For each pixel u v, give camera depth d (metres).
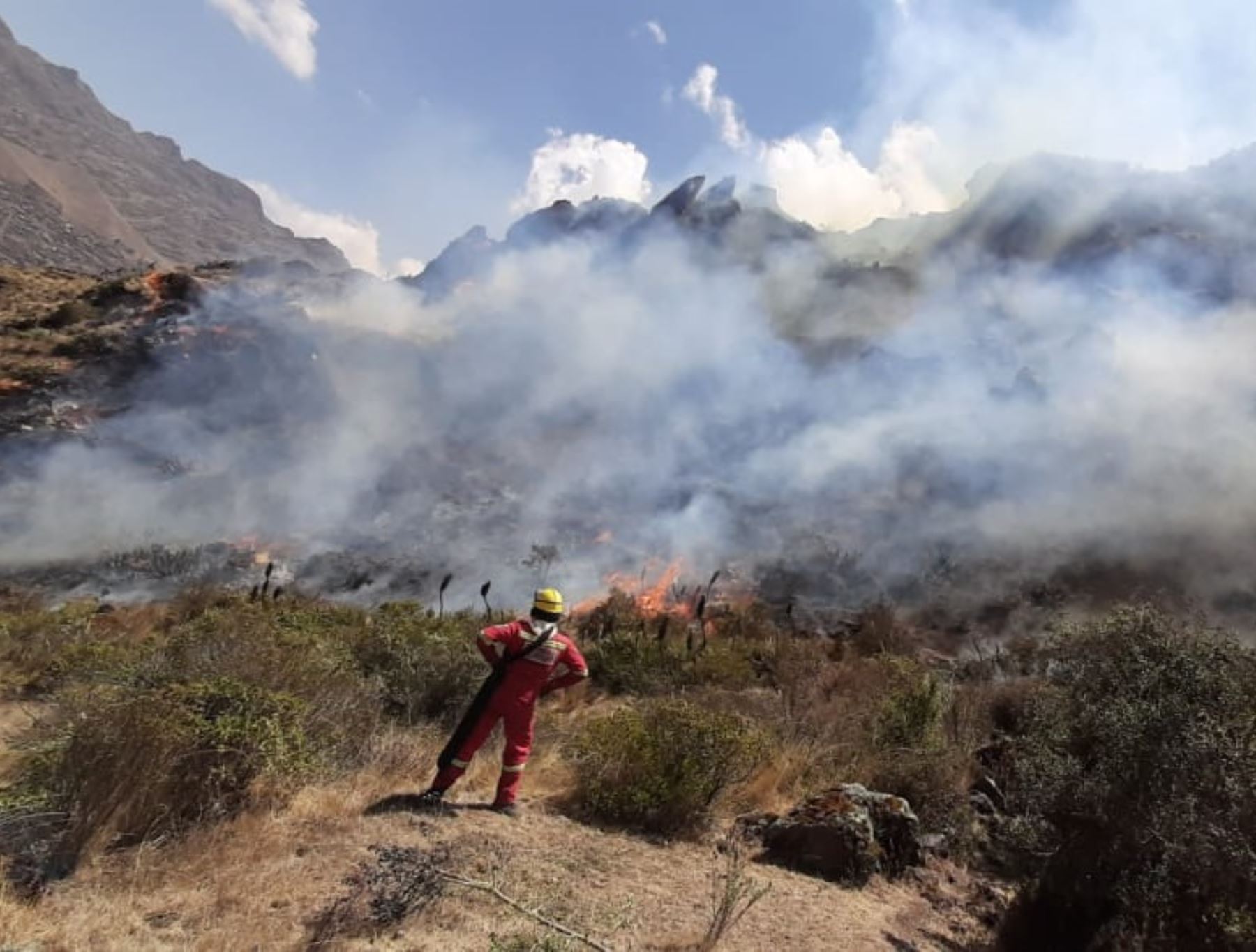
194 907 3.81
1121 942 4.83
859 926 5.06
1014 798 6.60
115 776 4.37
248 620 9.54
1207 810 4.72
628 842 5.73
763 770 7.52
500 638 5.98
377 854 4.64
